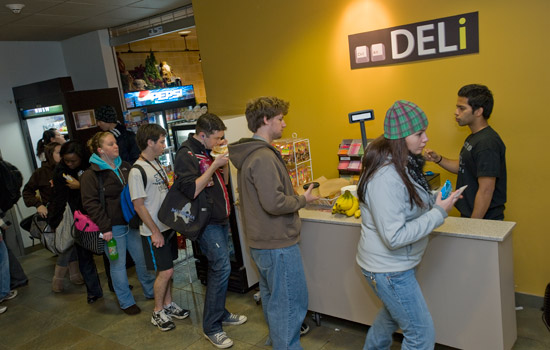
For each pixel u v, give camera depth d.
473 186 2.58
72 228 3.64
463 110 2.52
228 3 3.90
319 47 3.46
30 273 4.71
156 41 7.38
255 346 2.78
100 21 5.50
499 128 2.80
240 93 4.06
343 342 2.69
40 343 3.22
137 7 4.97
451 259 2.19
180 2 4.97
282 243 2.29
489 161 2.43
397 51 3.08
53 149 4.20
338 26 3.32
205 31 4.14
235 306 3.33
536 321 2.73
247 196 2.31
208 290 2.81
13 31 5.38
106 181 3.25
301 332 2.80
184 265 4.33
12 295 4.09
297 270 2.34
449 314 2.27
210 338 2.85
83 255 3.67
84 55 6.36
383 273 1.86
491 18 2.68
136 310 3.46
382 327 2.15
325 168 3.69
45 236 3.96
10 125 5.80
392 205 1.72
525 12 2.57
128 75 6.53
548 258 2.80
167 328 3.12
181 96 7.18
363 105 3.35
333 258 2.64
